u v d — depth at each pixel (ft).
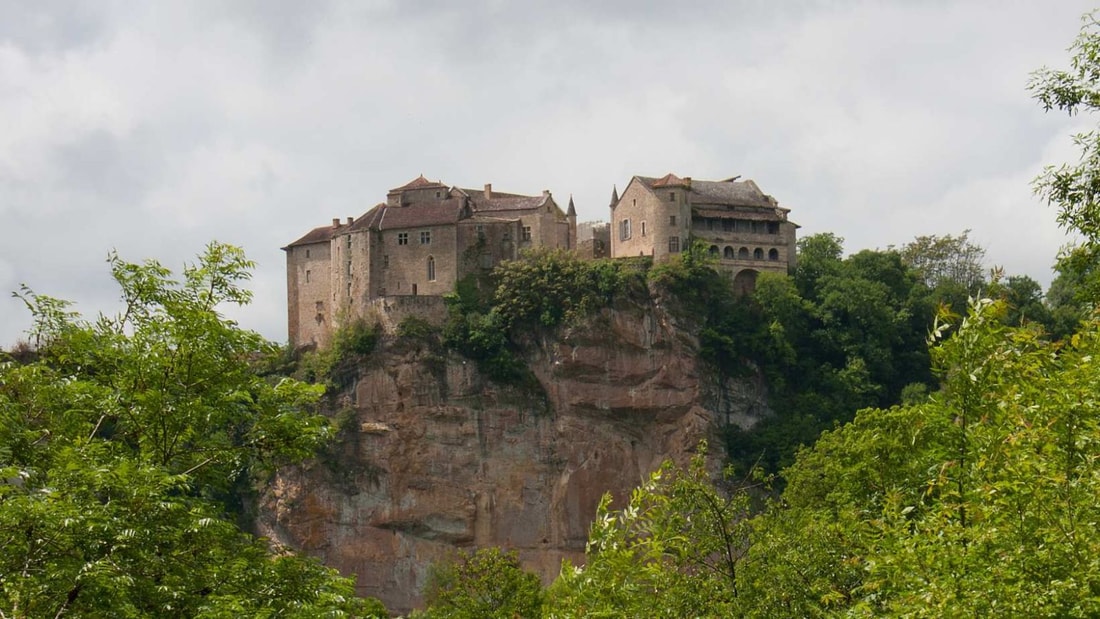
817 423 601.21
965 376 137.90
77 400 176.14
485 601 296.10
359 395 602.85
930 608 127.13
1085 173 165.07
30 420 180.75
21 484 173.06
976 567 128.67
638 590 163.02
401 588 587.68
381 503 593.42
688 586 175.42
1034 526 126.82
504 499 595.47
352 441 598.34
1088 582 121.60
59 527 151.12
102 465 162.91
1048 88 166.09
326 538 592.60
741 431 604.49
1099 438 128.16
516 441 600.80
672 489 184.14
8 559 151.74
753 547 185.78
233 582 166.81
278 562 172.04
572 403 600.80
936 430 143.33
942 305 144.77
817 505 270.67
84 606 152.97
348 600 175.42
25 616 147.13
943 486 140.97
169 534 162.50
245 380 187.42
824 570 181.27
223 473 185.37
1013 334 140.67
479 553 312.71
